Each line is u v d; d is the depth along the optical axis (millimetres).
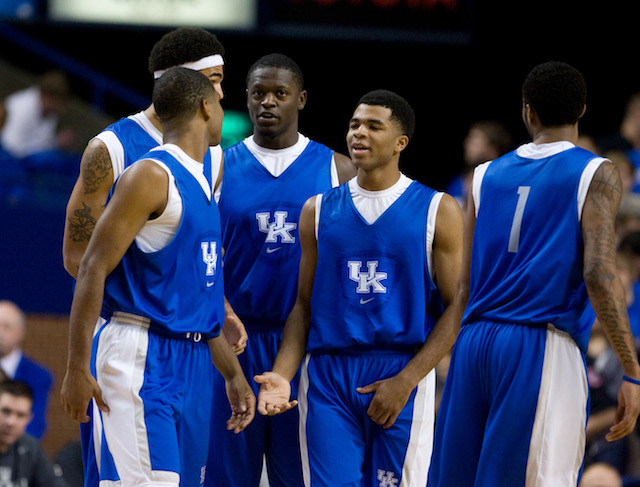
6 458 20312
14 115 32156
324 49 38656
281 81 15102
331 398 14172
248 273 15055
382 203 14281
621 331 11820
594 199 12141
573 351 12375
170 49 13891
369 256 14195
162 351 12445
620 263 24266
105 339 12383
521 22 37938
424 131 39312
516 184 12734
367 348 14211
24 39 34781
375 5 32031
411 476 14219
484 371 12625
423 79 38938
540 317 12312
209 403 13023
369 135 13992
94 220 13789
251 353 14938
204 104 12719
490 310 12742
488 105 38781
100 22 33094
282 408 13766
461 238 14312
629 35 37500
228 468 14836
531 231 12508
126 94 35000
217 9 32594
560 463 12227
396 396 13891
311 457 14086
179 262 12469
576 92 12641
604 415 20609
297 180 15258
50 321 27812
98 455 12438
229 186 15266
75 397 11922
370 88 39156
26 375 25250
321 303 14297
